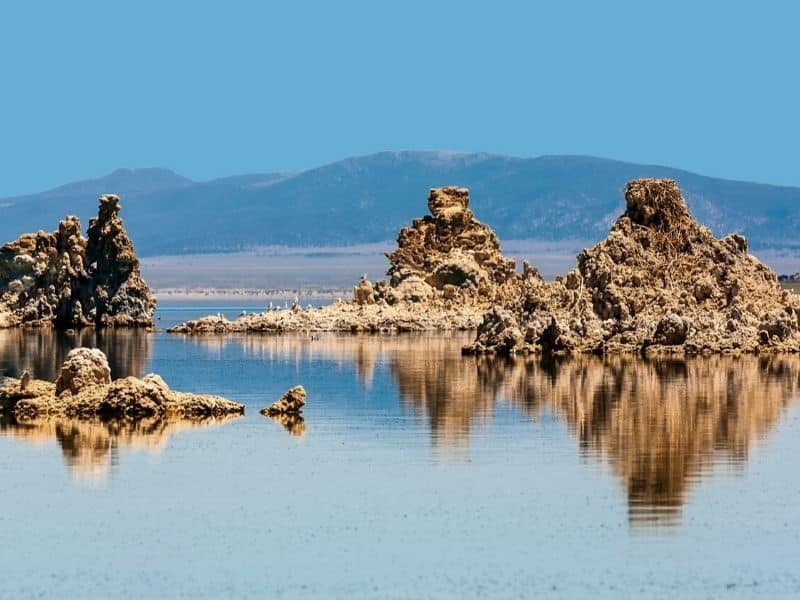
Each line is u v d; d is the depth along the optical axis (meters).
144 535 119.56
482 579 108.44
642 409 183.88
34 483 137.50
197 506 128.50
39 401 177.75
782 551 114.31
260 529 121.06
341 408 187.38
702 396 197.38
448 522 122.75
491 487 135.00
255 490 134.38
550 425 170.25
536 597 104.94
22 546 116.81
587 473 140.62
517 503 128.75
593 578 108.50
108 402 177.12
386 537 118.50
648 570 110.25
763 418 175.38
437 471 142.00
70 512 126.69
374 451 153.00
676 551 114.50
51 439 159.88
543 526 121.19
